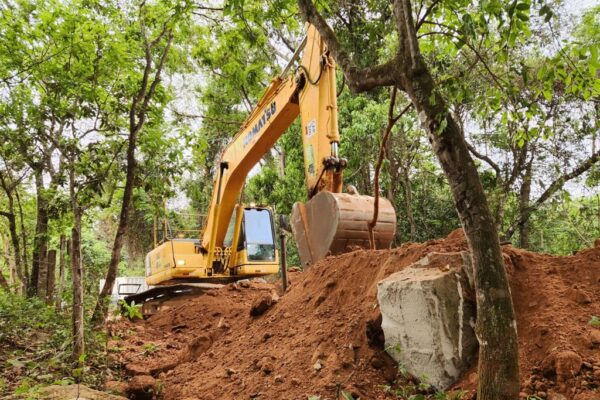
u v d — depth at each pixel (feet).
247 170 34.78
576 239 40.96
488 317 9.43
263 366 16.24
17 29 26.50
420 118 10.62
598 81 11.62
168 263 40.57
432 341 12.46
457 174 10.03
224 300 33.99
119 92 27.76
